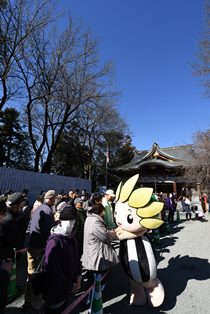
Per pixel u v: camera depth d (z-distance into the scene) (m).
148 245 4.02
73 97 18.66
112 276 5.45
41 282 2.79
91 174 32.56
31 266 4.04
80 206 5.39
